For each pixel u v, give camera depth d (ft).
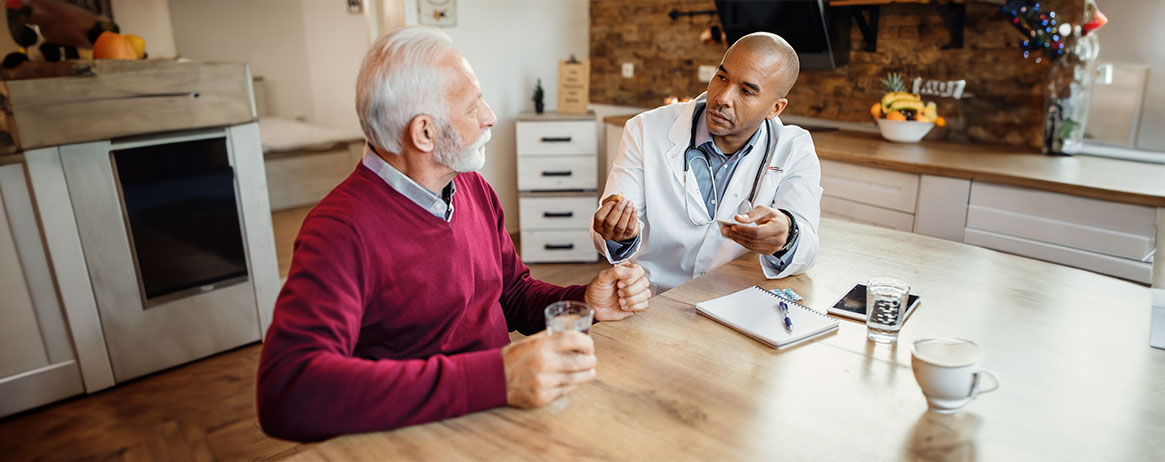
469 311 4.25
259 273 8.89
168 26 16.20
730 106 5.04
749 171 5.71
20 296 7.16
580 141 11.68
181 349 8.37
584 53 13.91
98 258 7.52
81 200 7.28
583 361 3.23
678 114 5.75
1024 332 3.99
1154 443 2.95
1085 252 7.20
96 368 7.75
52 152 7.00
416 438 2.97
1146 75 8.36
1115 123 8.75
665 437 2.95
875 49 10.27
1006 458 2.84
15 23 7.46
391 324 3.85
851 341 3.86
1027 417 3.14
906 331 4.00
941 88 9.57
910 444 2.92
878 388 3.36
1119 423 3.10
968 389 3.09
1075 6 8.17
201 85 7.82
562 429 3.01
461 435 2.98
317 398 2.96
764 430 3.01
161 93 7.52
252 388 8.00
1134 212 6.79
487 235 4.42
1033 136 9.10
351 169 15.90
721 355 3.68
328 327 3.22
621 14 13.12
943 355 3.23
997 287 4.68
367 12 11.25
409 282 3.79
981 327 4.05
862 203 8.97
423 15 11.05
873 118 10.48
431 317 3.94
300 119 18.85
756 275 4.93
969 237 8.04
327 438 3.07
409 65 3.51
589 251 12.23
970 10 9.21
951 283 4.75
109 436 7.02
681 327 4.02
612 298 4.18
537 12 12.78
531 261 12.32
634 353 3.68
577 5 13.47
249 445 6.89
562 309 3.51
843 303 4.34
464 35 11.71
